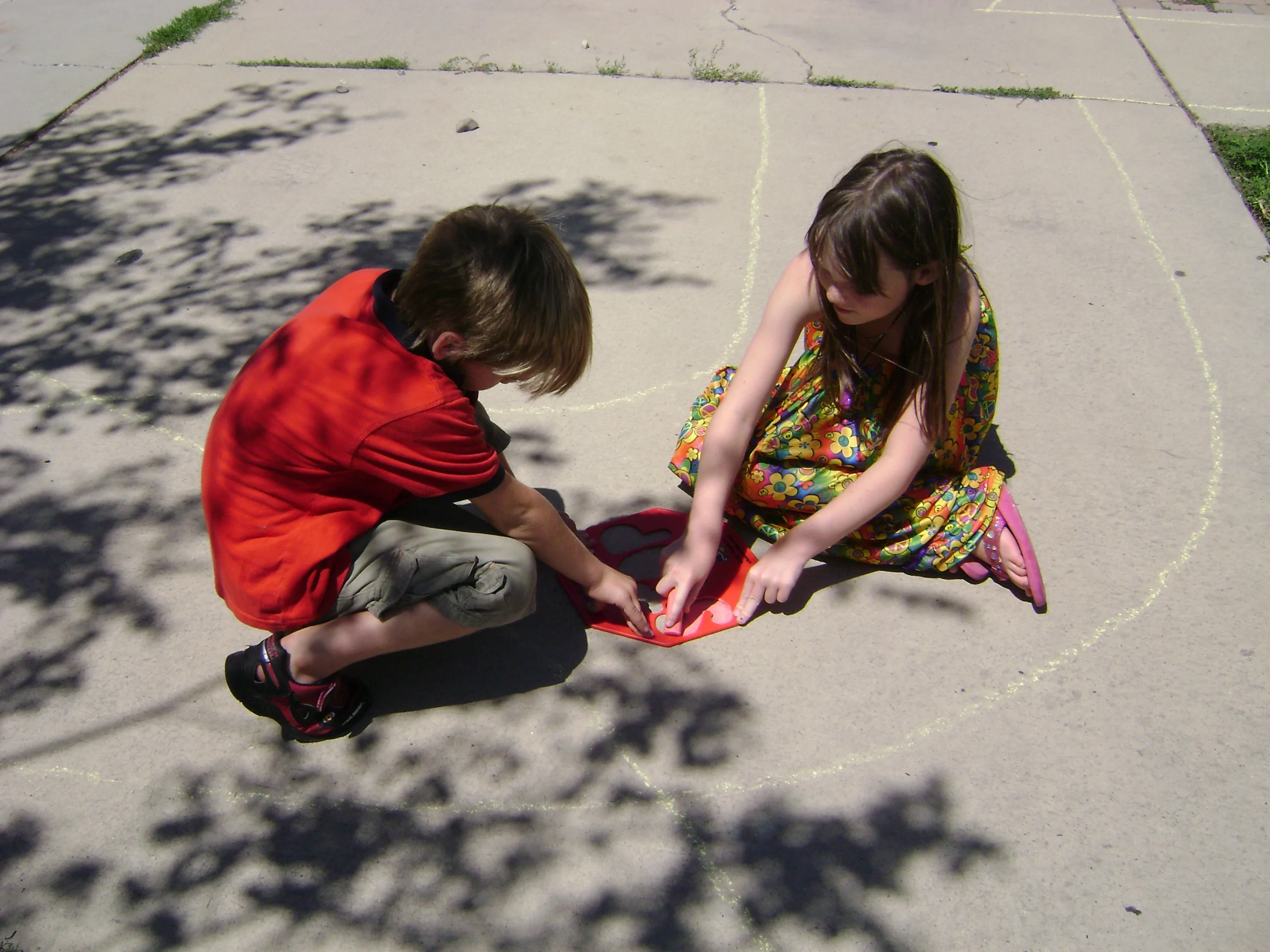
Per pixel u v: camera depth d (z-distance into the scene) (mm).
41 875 1838
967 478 2338
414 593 1884
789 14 5426
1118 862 1830
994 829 1886
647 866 1842
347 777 1995
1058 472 2641
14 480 2668
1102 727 2053
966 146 4156
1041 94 4523
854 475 2338
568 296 1748
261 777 1996
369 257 3529
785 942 1729
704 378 2994
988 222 3670
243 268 3494
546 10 5488
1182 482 2604
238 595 1876
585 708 2113
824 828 1895
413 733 2072
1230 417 2807
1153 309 3229
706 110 4453
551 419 2852
